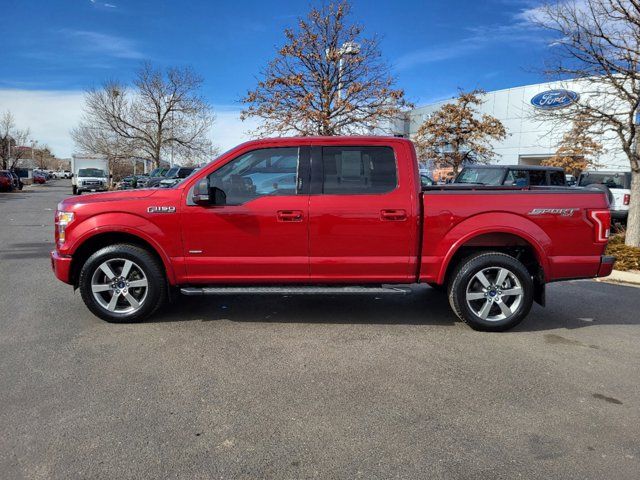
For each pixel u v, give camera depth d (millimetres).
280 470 2701
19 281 7055
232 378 3852
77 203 5004
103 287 5043
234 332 4934
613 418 3322
